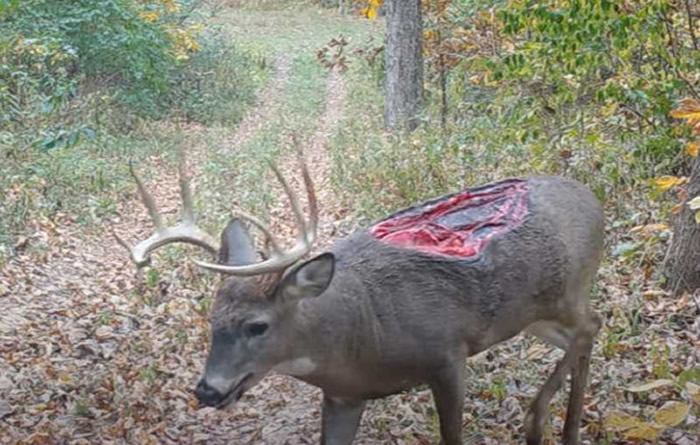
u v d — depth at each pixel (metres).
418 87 19.61
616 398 6.75
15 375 7.83
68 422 7.00
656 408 6.55
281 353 4.96
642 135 11.20
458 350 5.37
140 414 7.08
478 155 12.70
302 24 38.12
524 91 12.81
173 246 11.05
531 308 5.71
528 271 5.59
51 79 15.88
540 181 6.09
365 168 14.07
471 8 17.22
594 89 12.27
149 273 10.02
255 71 27.27
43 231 11.85
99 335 8.77
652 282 8.74
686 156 10.72
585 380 6.12
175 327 8.85
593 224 6.03
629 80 10.90
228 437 6.80
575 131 11.06
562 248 5.77
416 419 6.74
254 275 4.80
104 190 14.16
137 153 17.14
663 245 9.41
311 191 5.05
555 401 6.88
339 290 5.10
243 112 23.02
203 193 14.29
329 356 5.09
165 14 22.34
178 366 8.05
